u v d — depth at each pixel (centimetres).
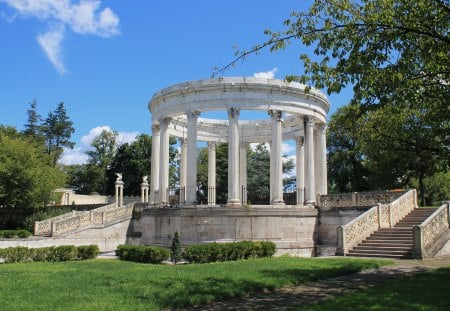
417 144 1666
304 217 3084
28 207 5066
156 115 3609
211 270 1784
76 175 9275
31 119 9444
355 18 1377
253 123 4178
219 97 3166
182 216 3053
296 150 4072
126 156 7638
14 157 4959
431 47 1361
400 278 1502
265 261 2123
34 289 1402
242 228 2944
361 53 1323
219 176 6750
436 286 1299
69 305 1131
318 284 1466
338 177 5744
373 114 1711
